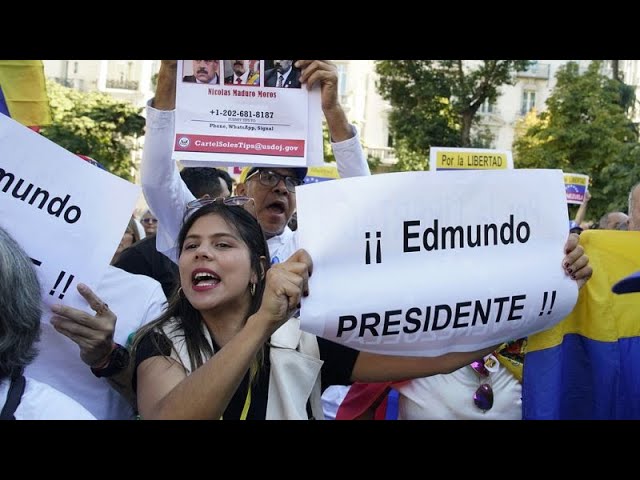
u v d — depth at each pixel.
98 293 2.23
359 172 2.68
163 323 1.89
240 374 1.63
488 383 2.39
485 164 5.52
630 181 19.52
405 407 2.44
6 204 1.94
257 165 2.32
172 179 2.63
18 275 1.60
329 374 1.96
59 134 19.89
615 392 2.16
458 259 1.88
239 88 2.29
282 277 1.67
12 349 1.57
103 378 2.13
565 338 2.20
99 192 2.00
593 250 2.21
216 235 1.87
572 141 21.17
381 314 1.81
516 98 37.12
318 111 2.34
